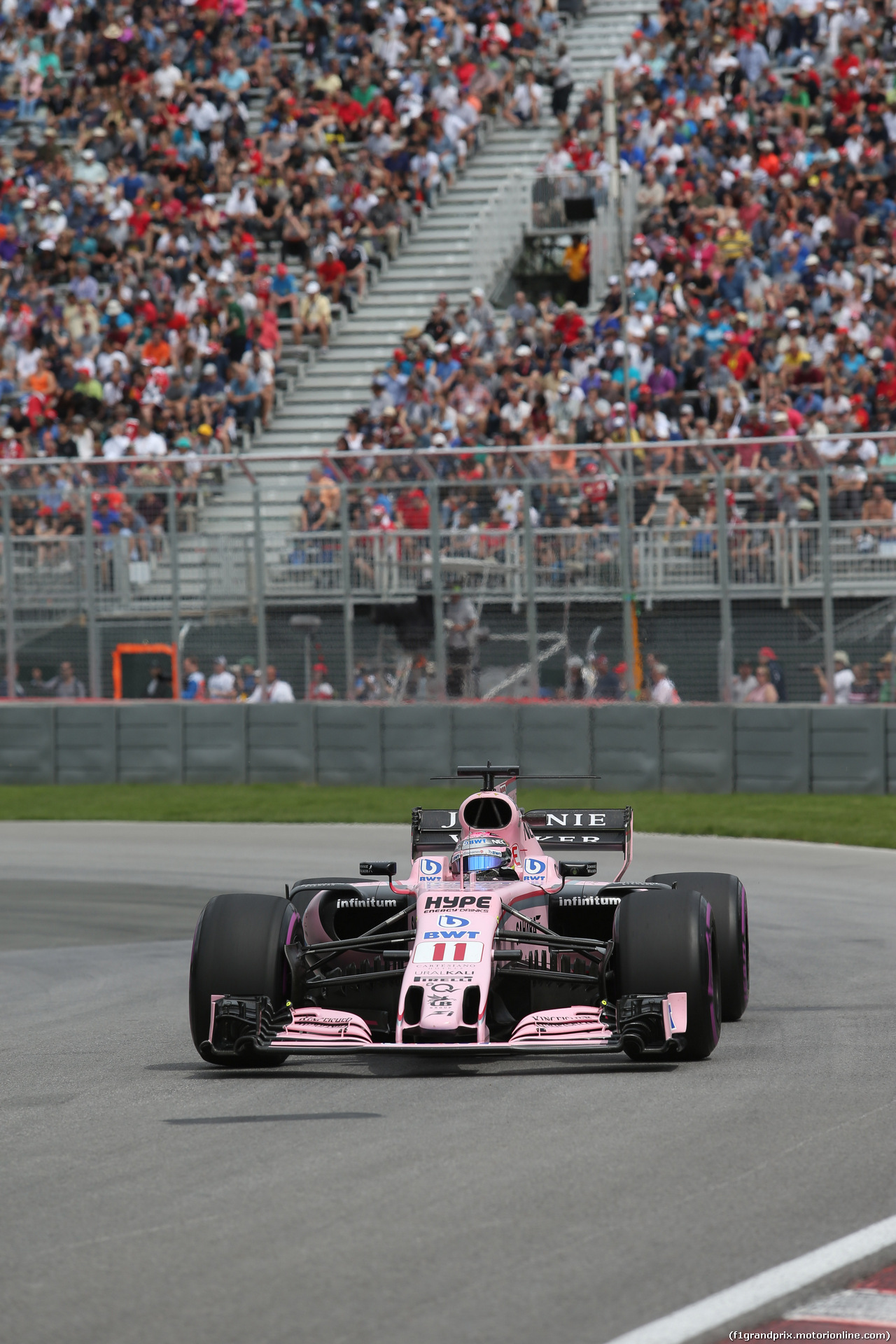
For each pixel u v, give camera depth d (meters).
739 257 102.31
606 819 32.28
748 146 109.38
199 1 129.00
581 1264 17.19
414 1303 16.23
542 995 30.16
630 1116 23.58
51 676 84.88
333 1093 25.91
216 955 27.06
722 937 31.12
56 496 84.06
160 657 83.31
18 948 43.25
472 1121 23.48
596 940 29.03
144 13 129.88
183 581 82.81
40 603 84.75
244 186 116.12
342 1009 30.67
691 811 68.81
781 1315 15.97
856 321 96.31
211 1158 21.78
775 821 65.50
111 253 117.62
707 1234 18.09
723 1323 15.55
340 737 79.75
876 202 104.12
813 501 73.19
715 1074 26.41
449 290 111.56
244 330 106.50
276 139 119.12
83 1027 32.84
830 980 35.75
